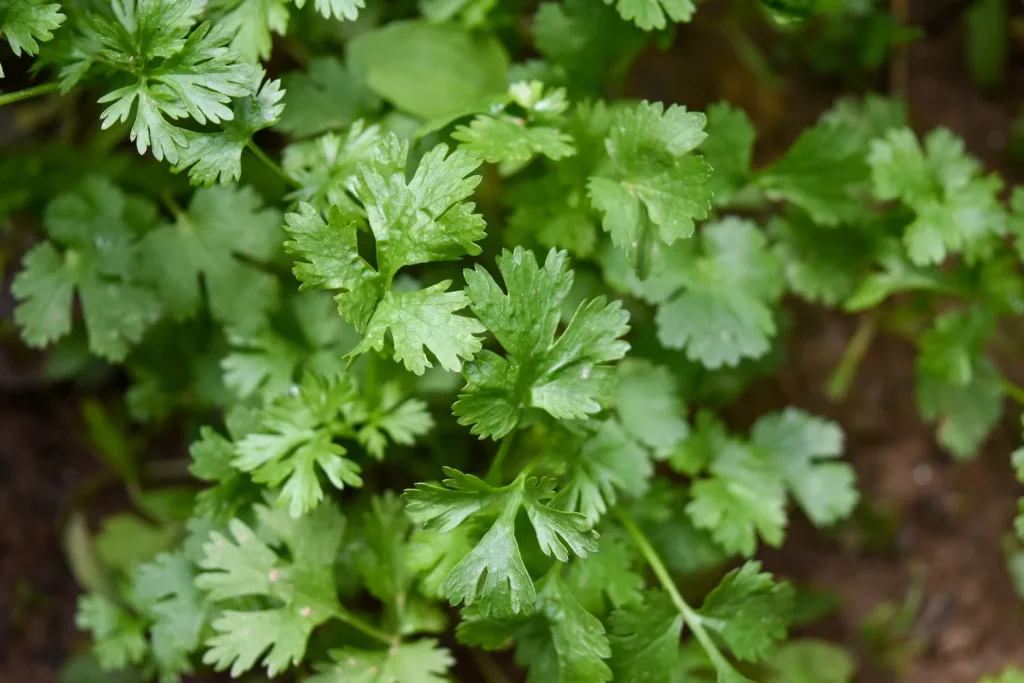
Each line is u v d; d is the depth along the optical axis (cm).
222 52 47
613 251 51
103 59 47
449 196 46
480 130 48
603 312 46
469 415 46
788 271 53
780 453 53
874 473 59
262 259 51
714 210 54
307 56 54
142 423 58
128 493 58
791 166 52
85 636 56
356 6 48
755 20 61
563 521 46
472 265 52
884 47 60
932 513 59
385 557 49
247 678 54
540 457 48
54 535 57
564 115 51
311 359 51
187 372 54
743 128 52
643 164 48
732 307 51
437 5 52
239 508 49
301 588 48
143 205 52
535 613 48
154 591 50
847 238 54
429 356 51
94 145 55
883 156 52
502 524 46
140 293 51
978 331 53
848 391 60
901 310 57
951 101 62
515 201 51
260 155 48
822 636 57
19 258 56
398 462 54
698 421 52
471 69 52
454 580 46
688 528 53
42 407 58
